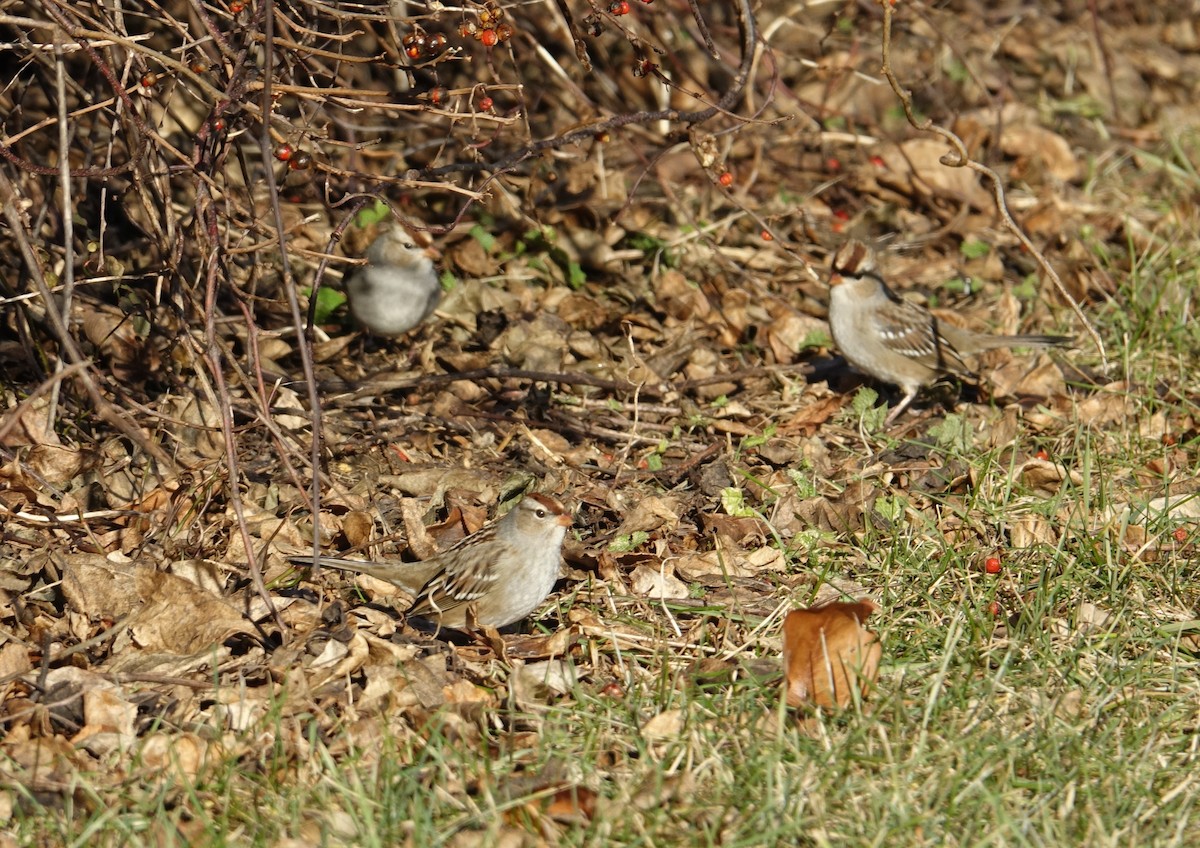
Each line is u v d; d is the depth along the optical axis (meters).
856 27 18.62
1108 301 14.77
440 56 9.65
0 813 7.16
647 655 8.99
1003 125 18.64
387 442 11.52
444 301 13.80
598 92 16.66
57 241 12.17
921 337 12.59
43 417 10.66
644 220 15.53
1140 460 11.66
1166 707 8.48
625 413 12.41
